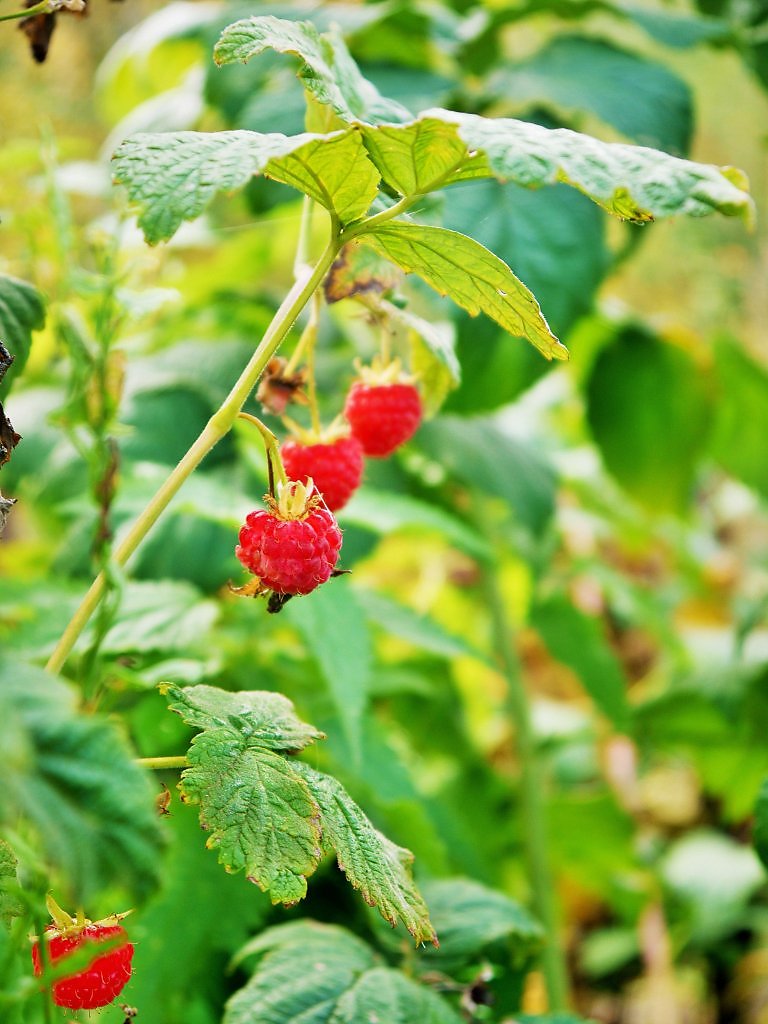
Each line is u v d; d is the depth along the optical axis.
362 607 0.44
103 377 0.35
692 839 0.83
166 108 0.64
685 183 0.29
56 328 0.37
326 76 0.32
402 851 0.35
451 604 0.78
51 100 0.92
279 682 0.49
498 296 0.32
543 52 0.59
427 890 0.44
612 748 0.78
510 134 0.30
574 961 0.78
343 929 0.42
